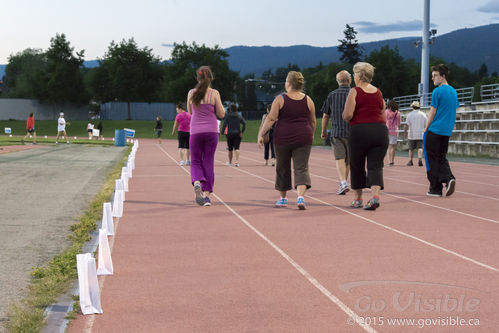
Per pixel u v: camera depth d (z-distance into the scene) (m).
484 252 5.44
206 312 3.69
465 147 26.59
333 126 9.88
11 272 4.67
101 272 4.62
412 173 14.77
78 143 35.44
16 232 6.36
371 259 5.14
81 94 105.75
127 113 103.00
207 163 8.66
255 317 3.59
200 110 8.61
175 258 5.20
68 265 4.80
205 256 5.27
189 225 6.88
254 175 13.90
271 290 4.18
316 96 119.19
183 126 17.08
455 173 15.15
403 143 33.28
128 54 102.00
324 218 7.41
